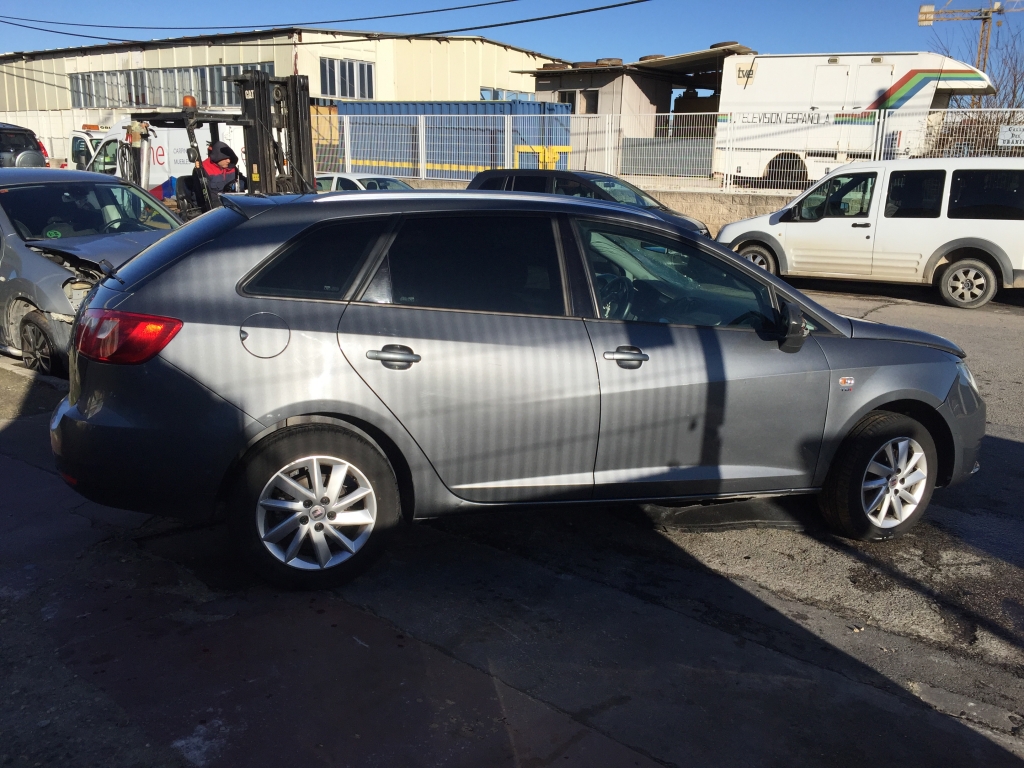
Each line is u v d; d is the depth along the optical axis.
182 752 2.71
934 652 3.51
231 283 3.52
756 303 4.26
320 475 3.62
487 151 20.56
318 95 33.25
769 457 4.25
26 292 6.75
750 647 3.47
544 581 3.96
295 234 3.63
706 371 4.03
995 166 11.76
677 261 4.16
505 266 3.86
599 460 3.97
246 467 3.52
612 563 4.17
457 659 3.29
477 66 37.81
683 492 4.16
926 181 12.13
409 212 3.80
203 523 4.36
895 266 12.45
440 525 4.52
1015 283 11.84
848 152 17.30
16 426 5.81
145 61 37.03
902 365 4.39
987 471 5.71
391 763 2.70
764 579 4.07
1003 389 7.87
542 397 3.79
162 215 8.16
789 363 4.17
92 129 23.27
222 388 3.42
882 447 4.35
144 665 3.16
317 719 2.89
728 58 18.62
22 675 3.07
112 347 3.43
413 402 3.62
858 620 3.74
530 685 3.14
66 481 3.63
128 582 3.77
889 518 4.49
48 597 3.62
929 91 17.47
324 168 22.81
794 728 2.97
